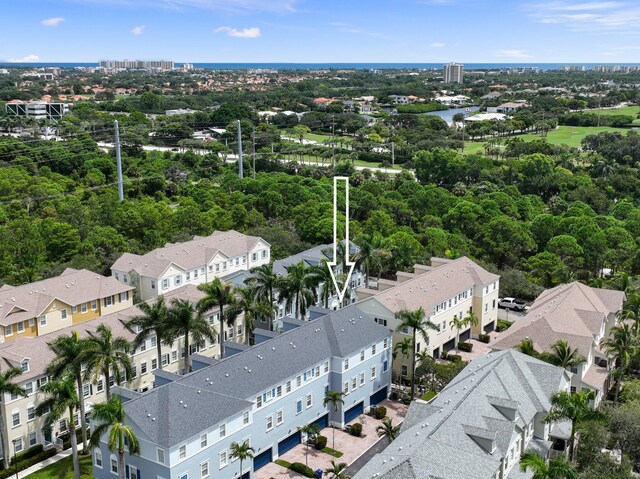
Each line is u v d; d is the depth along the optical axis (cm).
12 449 7031
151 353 8631
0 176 17362
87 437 7512
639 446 6300
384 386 8588
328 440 7488
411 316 8125
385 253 11431
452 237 13588
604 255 12562
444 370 8169
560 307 8669
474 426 5800
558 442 6819
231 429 6316
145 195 18225
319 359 7544
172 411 5919
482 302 10600
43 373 7288
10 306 9088
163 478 5731
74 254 12606
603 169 19662
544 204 17512
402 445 5612
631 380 8644
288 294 9150
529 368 7106
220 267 12038
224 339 9775
